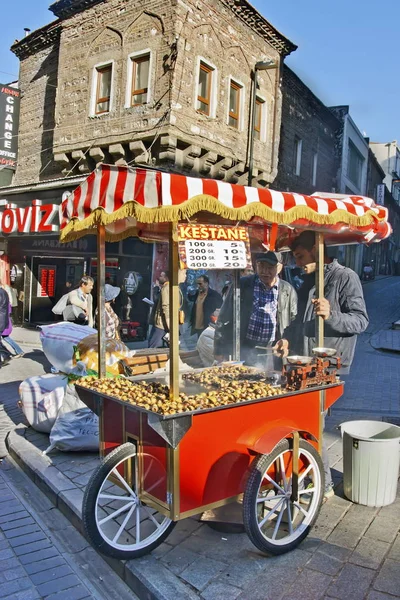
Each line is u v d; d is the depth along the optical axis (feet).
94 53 40.73
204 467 9.35
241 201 9.67
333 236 13.91
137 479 9.97
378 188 108.88
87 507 9.49
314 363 11.37
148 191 9.05
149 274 40.81
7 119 50.06
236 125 43.60
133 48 38.17
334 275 12.76
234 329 15.12
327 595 8.73
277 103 48.32
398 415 20.58
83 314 25.88
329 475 12.51
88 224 10.68
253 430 10.06
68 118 42.19
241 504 11.19
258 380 12.23
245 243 10.91
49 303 47.21
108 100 40.22
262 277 14.51
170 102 35.86
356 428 13.28
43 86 48.52
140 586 9.34
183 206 8.87
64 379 17.58
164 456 9.12
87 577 10.27
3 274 48.70
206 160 40.14
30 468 14.85
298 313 13.98
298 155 59.67
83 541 11.59
